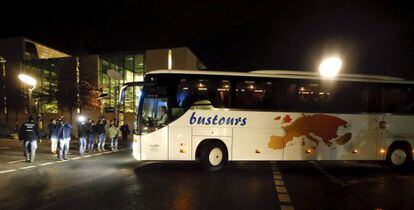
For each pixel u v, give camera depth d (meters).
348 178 11.64
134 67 36.44
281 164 15.05
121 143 24.05
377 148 13.37
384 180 11.34
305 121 12.86
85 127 16.59
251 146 12.51
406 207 7.69
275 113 12.69
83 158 15.71
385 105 13.51
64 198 7.98
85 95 34.22
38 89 36.56
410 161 13.62
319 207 7.59
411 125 13.59
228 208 7.34
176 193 8.73
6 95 39.25
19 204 7.39
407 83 13.60
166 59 35.09
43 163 13.91
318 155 12.91
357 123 13.23
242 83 12.64
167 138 12.18
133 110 32.25
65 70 34.03
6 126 36.56
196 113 12.32
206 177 11.27
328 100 13.12
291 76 12.97
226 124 12.41
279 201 8.06
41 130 28.81
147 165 13.70
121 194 8.48
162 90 12.31
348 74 13.53
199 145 12.43
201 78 12.48
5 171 11.87
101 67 37.19
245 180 10.84
